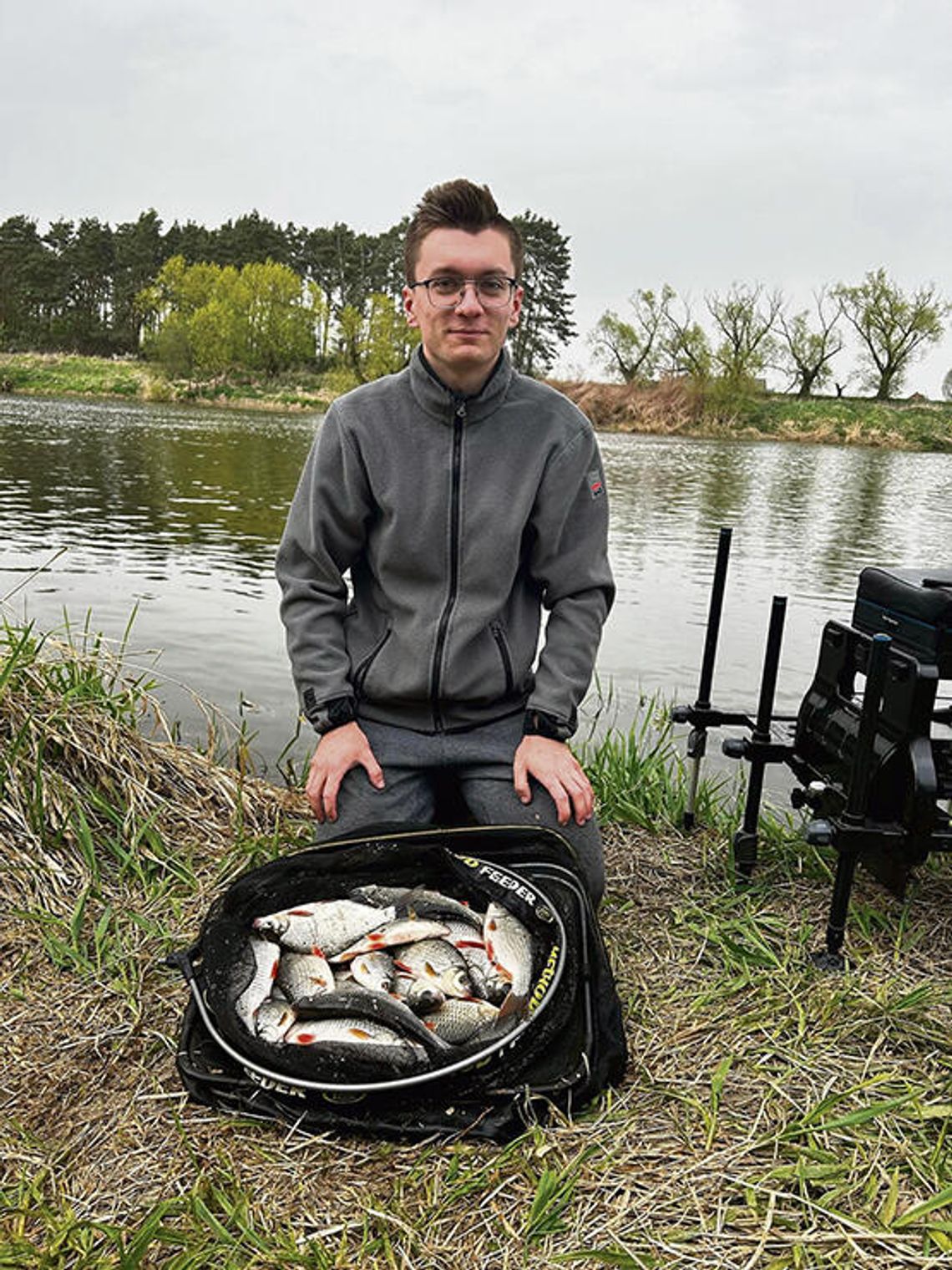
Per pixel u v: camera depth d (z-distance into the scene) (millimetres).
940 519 15320
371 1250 1607
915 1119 1878
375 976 1999
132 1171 1773
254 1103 1864
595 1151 1794
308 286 57750
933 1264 1575
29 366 51094
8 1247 1586
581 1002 1971
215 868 2877
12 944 2467
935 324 48406
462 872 2150
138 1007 2211
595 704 5457
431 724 2566
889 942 2512
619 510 14617
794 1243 1611
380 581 2578
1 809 2844
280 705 5133
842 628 2672
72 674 3475
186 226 72125
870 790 2402
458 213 2350
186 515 11414
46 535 9727
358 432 2508
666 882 2854
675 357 49094
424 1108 1839
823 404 46406
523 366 59688
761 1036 2133
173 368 50844
